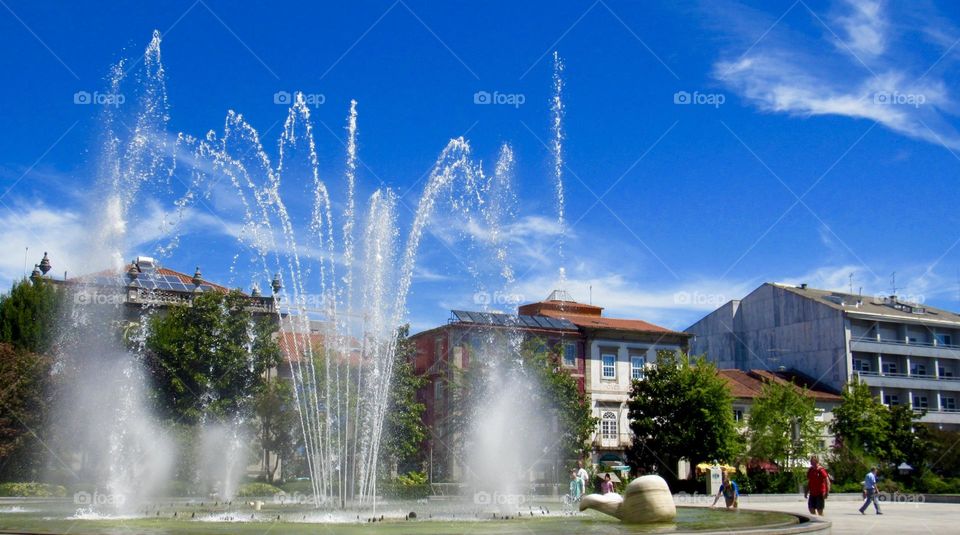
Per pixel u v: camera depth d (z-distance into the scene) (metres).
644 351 69.88
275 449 47.34
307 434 33.91
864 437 64.94
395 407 49.72
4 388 42.59
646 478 16.91
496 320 62.22
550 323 67.38
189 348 46.41
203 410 45.81
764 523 16.22
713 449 55.59
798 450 59.88
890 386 80.62
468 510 24.34
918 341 84.19
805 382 79.06
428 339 63.12
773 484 51.69
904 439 66.00
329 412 32.41
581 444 53.00
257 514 21.05
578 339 67.44
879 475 60.88
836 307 79.50
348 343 31.59
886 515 29.64
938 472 66.19
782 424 60.34
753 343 86.06
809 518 16.19
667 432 56.06
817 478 23.94
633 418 59.00
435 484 45.28
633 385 59.81
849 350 78.69
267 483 44.41
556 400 52.81
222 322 47.84
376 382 31.52
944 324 84.31
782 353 83.38
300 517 19.83
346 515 20.67
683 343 71.31
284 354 52.94
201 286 58.03
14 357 44.03
